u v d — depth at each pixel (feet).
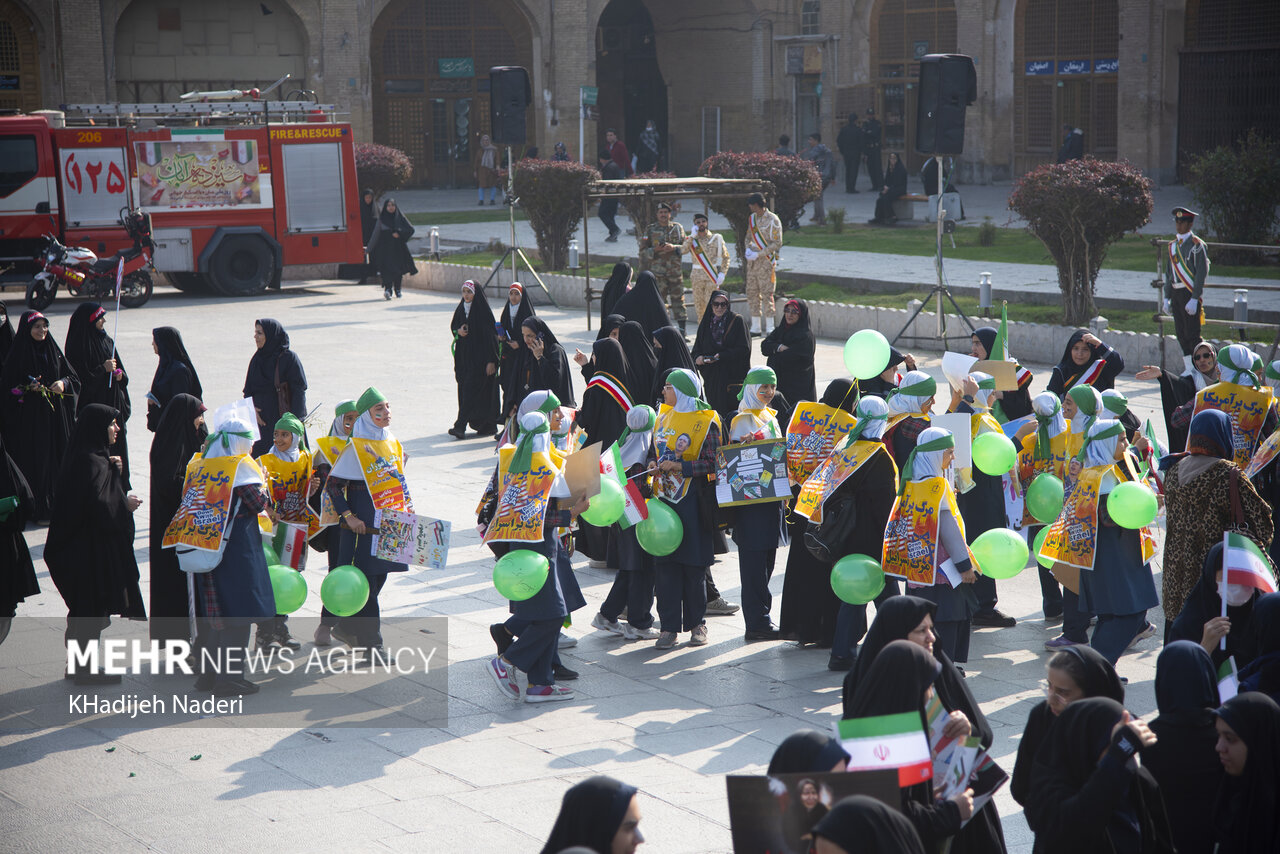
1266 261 84.43
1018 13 146.82
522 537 27.04
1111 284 78.79
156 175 91.81
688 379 31.22
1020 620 33.58
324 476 31.12
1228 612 22.11
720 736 26.09
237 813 22.76
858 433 29.07
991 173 150.30
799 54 158.20
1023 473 32.37
